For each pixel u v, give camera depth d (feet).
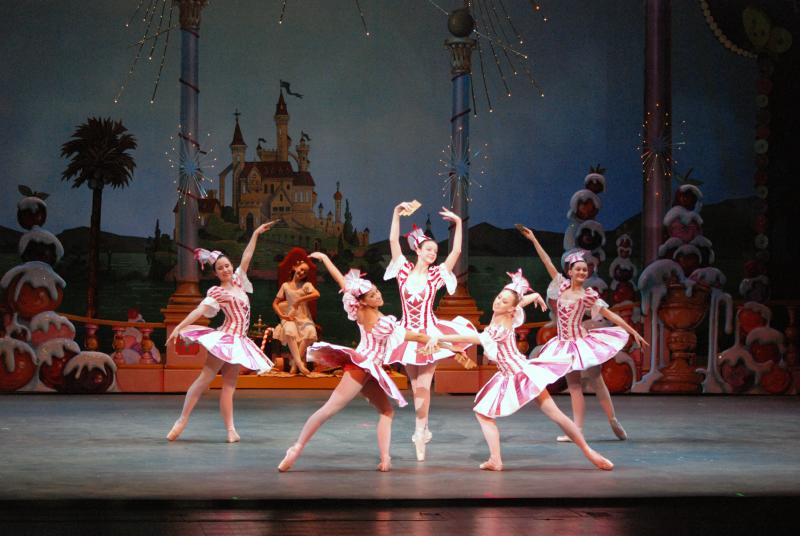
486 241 64.85
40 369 42.93
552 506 20.90
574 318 30.37
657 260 45.24
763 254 49.83
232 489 21.71
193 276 45.32
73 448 27.78
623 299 46.73
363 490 21.77
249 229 63.21
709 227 64.23
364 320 24.86
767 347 45.50
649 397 43.65
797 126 50.57
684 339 44.88
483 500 20.90
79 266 62.13
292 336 46.09
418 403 26.73
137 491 21.31
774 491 21.95
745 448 28.68
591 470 24.76
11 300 42.60
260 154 63.57
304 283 47.67
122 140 54.60
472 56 64.95
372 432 31.71
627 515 20.18
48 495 20.75
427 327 28.19
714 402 41.78
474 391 45.57
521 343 45.37
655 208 47.37
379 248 64.39
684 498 21.26
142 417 34.96
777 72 50.62
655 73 47.57
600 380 30.32
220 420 34.37
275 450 27.68
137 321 45.60
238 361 28.81
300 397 42.24
